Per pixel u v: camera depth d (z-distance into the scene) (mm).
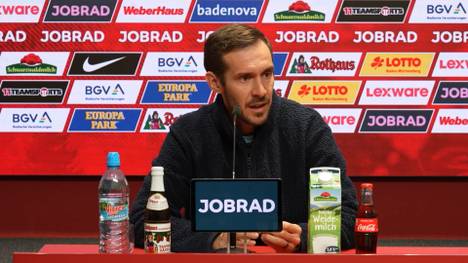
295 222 2240
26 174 4660
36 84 4598
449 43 4551
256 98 2002
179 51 4562
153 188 1849
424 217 4730
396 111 4586
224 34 2014
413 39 4551
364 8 4543
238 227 1699
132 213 2135
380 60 4559
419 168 4621
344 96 4574
